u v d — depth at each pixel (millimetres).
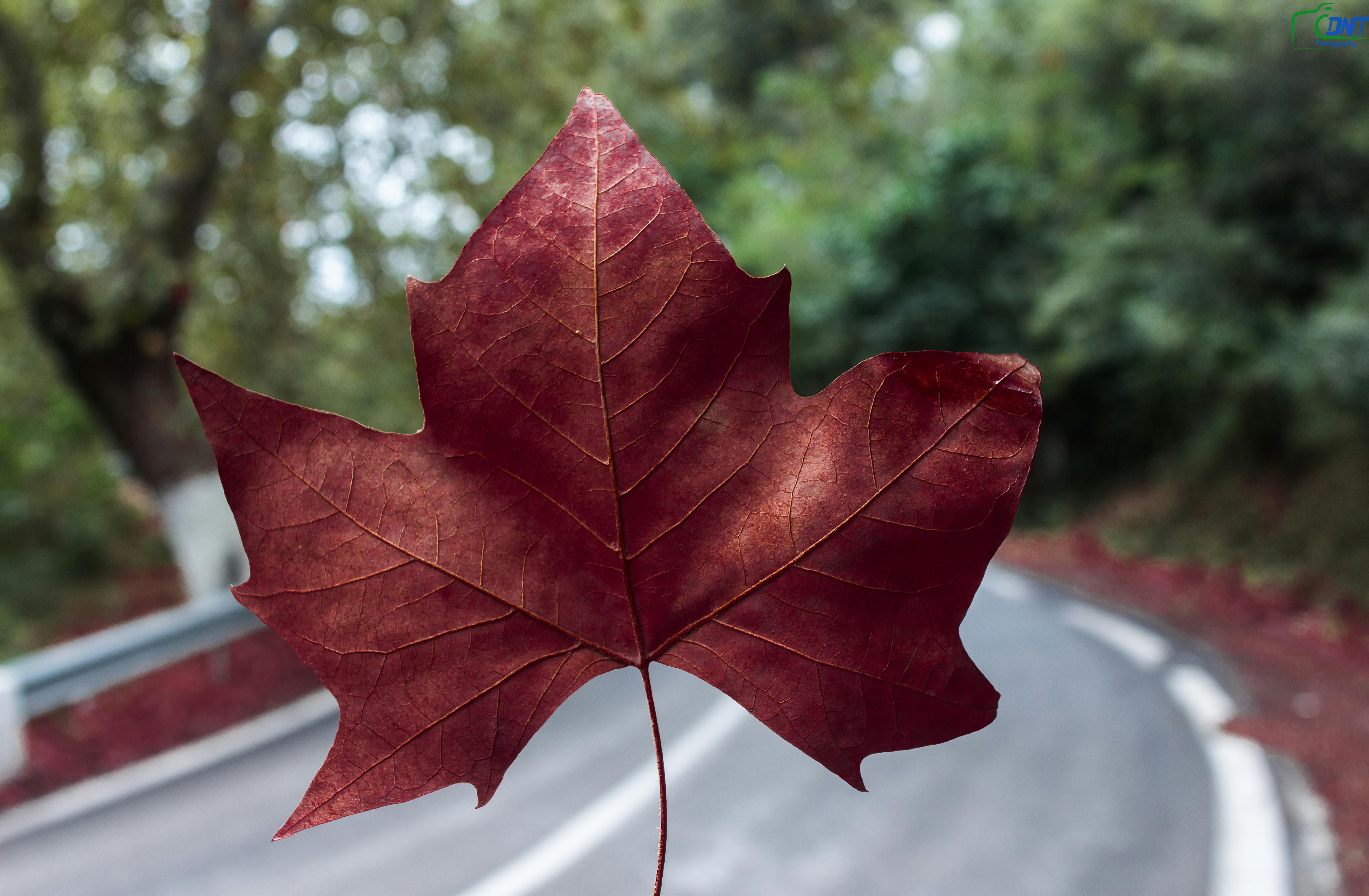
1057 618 9383
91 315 7016
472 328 401
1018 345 16484
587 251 398
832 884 3762
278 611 402
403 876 3893
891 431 403
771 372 404
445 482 409
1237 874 3574
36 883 3799
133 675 5922
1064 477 18125
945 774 4938
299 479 402
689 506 409
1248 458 12898
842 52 8352
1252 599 9859
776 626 409
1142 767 4840
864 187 21281
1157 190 11523
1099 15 11016
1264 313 10508
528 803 4750
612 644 412
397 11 6652
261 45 6742
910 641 404
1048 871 3762
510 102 6875
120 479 13867
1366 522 9938
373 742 406
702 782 4969
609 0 6910
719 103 18375
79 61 6656
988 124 16844
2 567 11133
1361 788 4262
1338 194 9688
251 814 4422
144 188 6754
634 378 403
